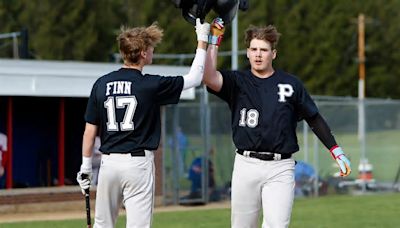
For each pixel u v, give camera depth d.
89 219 20.44
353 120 59.84
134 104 19.36
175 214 43.44
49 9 134.88
